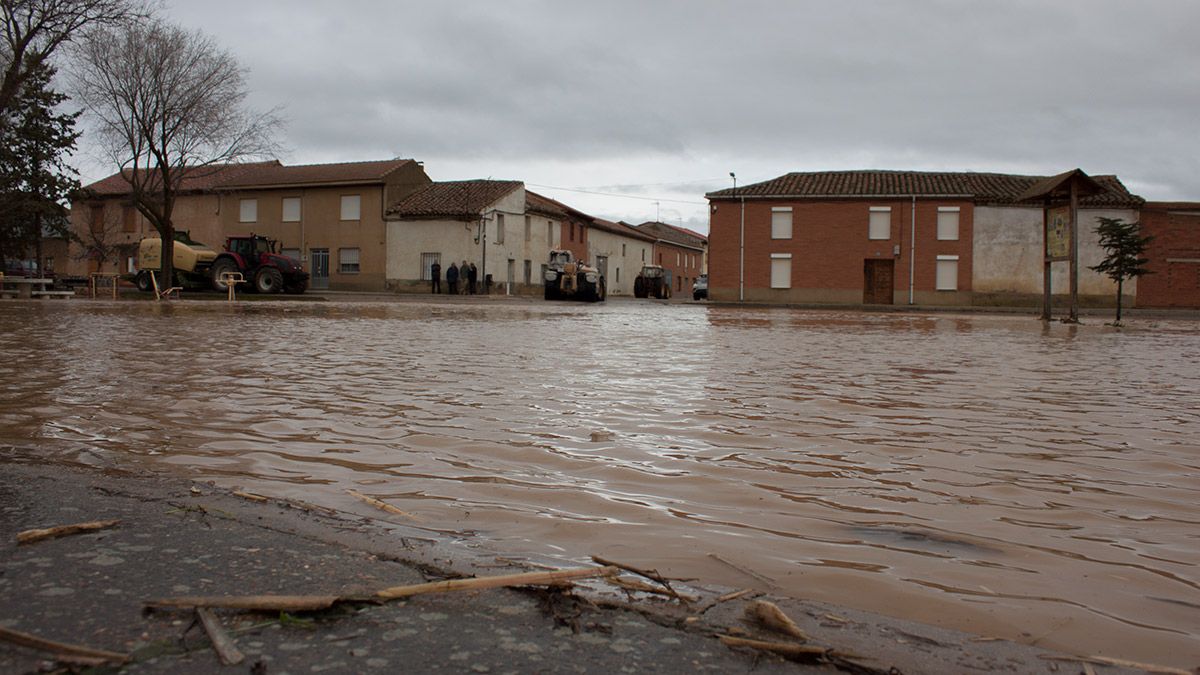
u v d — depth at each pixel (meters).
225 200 48.97
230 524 2.69
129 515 2.76
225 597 2.00
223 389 6.01
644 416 5.02
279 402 5.43
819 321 20.69
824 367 8.28
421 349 9.63
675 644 1.85
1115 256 21.39
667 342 11.48
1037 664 1.82
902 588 2.27
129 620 1.88
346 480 3.39
